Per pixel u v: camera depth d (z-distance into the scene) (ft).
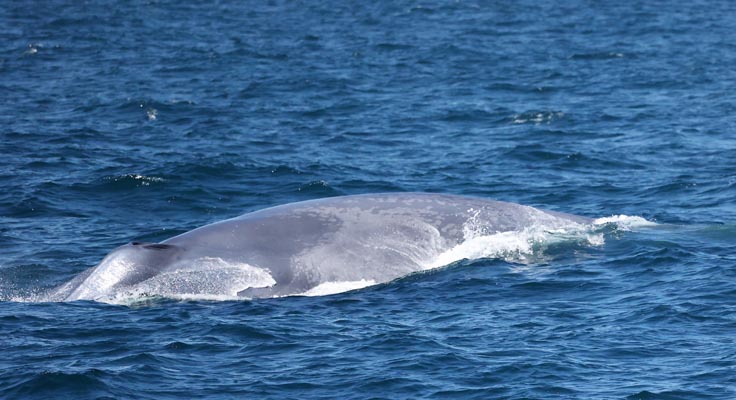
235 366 242.78
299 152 527.81
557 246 328.29
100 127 602.85
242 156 502.38
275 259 303.48
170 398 224.94
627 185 444.14
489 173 476.95
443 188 449.48
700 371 233.55
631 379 230.68
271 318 276.41
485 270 309.22
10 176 462.19
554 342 253.85
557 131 581.94
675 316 267.80
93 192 437.99
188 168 469.16
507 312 277.23
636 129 582.76
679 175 458.50
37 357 248.32
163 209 418.72
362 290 299.17
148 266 299.99
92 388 228.22
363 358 246.06
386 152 530.68
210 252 304.30
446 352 248.32
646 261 313.73
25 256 346.95
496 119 626.23
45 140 553.64
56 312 282.56
